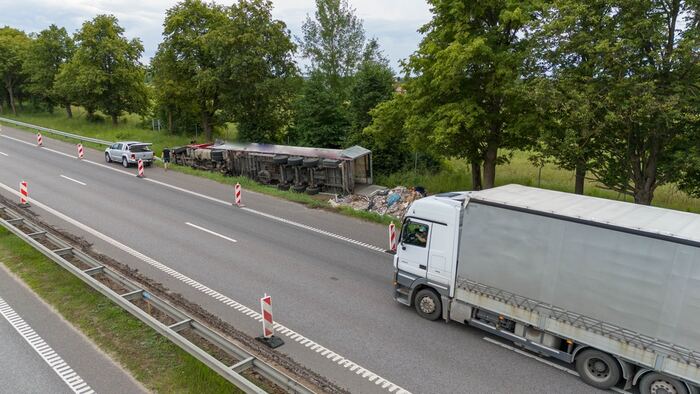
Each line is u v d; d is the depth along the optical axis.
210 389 7.15
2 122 46.91
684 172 13.82
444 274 9.70
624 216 7.79
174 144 36.97
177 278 11.92
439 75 16.83
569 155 14.22
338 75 40.53
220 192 22.78
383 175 27.42
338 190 23.59
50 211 17.39
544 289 8.23
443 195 10.91
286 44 32.41
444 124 17.06
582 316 7.82
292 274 12.54
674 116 11.76
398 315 10.35
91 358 8.00
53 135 39.53
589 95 12.80
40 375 7.52
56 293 10.28
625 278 7.28
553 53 13.69
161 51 35.00
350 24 40.41
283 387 6.70
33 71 50.59
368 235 16.53
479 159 19.70
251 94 31.91
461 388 7.75
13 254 12.39
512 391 7.71
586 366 7.98
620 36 12.43
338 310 10.49
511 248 8.57
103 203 19.14
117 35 44.59
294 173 24.47
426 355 8.74
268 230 16.66
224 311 10.23
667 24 12.66
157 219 17.28
